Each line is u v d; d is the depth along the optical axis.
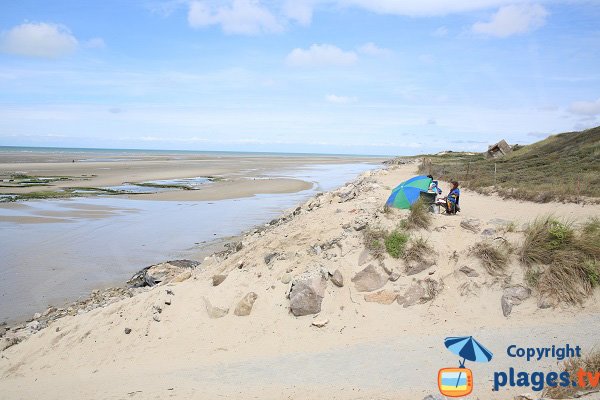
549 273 9.97
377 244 11.68
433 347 8.54
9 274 17.52
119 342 11.10
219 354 9.83
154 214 30.50
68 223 27.05
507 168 37.19
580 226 12.02
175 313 11.62
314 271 11.37
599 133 38.59
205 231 25.06
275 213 30.97
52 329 12.18
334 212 14.89
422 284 10.72
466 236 11.88
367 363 8.24
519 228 11.82
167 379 8.76
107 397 8.17
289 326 10.45
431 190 14.32
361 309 10.50
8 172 64.25
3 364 11.09
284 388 7.65
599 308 9.20
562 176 25.77
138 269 18.25
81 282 16.75
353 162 129.50
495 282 10.28
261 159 144.12
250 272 12.77
